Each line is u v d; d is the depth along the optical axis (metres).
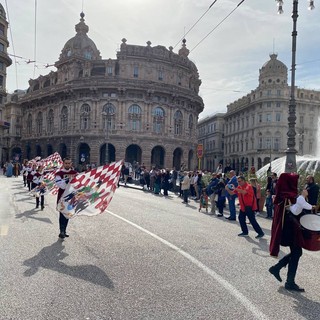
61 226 8.75
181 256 7.31
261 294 5.29
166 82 65.56
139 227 10.63
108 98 62.16
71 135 63.47
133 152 67.44
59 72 70.50
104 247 7.92
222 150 110.56
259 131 83.56
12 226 10.11
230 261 7.11
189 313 4.49
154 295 5.08
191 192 24.23
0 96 68.06
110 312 4.46
